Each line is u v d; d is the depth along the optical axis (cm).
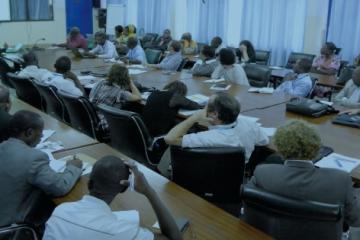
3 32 886
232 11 827
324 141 262
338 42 687
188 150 206
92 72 521
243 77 476
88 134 352
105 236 112
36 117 187
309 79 450
